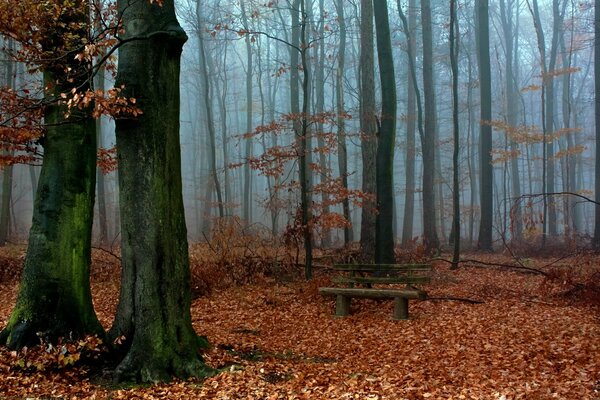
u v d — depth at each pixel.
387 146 13.07
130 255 6.28
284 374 6.52
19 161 8.12
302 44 13.55
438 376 6.45
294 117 13.12
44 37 7.12
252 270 13.79
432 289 12.46
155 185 6.23
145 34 6.29
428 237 21.20
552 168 28.70
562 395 5.46
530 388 5.71
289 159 13.93
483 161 22.28
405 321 9.67
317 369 6.86
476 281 13.38
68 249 7.07
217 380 6.04
